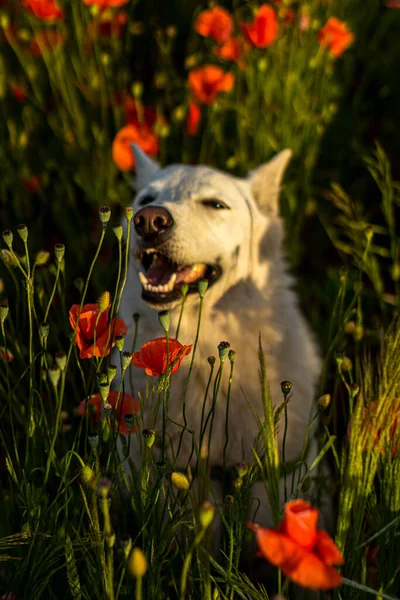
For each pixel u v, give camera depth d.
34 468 3.41
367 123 8.37
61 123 7.91
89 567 3.04
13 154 7.34
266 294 4.48
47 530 3.31
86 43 7.98
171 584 3.26
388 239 7.15
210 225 4.22
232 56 6.82
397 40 9.53
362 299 5.71
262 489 4.09
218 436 4.29
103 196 7.07
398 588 3.17
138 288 4.38
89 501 3.31
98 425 3.44
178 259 4.07
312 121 7.34
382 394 3.10
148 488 3.19
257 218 4.58
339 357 3.42
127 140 6.15
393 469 3.11
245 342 4.28
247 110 7.33
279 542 2.18
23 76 8.28
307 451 4.27
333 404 3.74
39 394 3.44
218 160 7.61
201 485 2.60
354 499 3.02
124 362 2.88
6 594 3.12
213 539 4.36
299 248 6.91
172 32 7.88
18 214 6.99
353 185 7.62
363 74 9.02
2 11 8.66
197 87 6.35
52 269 4.43
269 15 6.42
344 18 8.80
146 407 4.10
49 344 5.24
